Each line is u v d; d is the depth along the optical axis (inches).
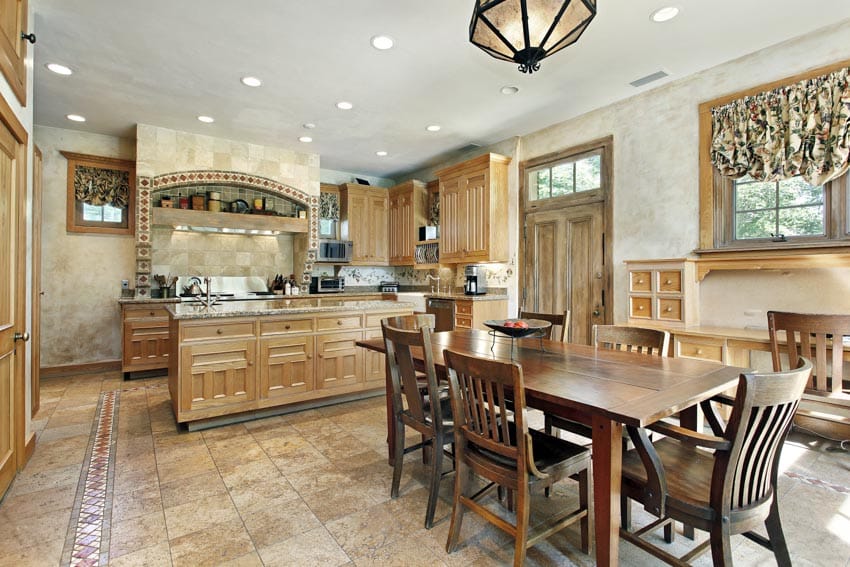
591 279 167.5
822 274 112.8
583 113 169.6
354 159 239.9
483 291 213.9
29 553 66.5
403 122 180.2
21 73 90.0
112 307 197.3
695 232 136.2
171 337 131.2
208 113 169.9
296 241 240.2
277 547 68.6
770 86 119.3
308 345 137.5
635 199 152.5
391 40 116.6
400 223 260.1
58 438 113.6
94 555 66.3
